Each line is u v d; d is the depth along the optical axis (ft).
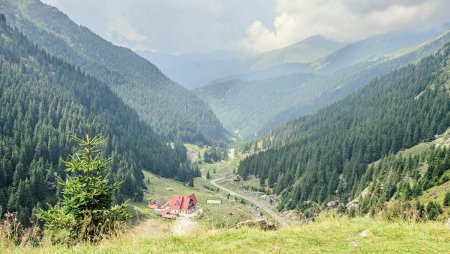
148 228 52.70
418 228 50.39
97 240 51.80
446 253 41.73
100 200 61.62
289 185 590.14
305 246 45.37
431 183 318.45
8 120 468.75
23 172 333.21
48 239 47.85
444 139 525.75
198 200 491.31
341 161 588.09
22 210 238.68
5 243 43.14
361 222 55.26
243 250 43.47
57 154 428.97
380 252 42.57
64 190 61.77
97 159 66.95
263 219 59.57
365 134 647.15
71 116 601.62
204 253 42.34
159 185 567.59
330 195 485.15
